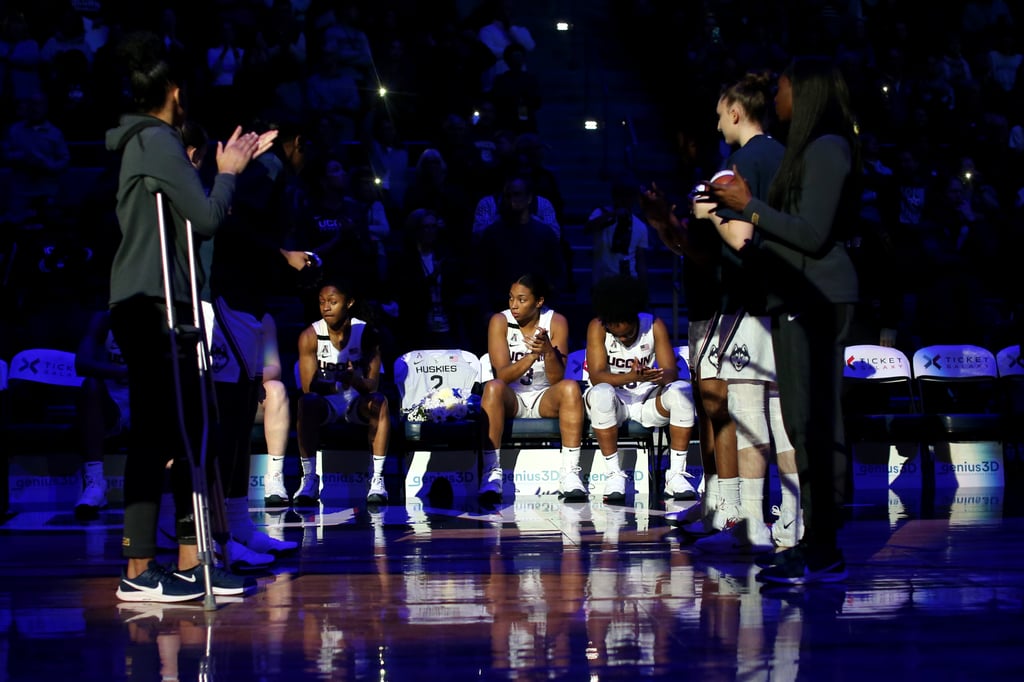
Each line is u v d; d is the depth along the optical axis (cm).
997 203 1123
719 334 450
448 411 745
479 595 371
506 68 1295
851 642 302
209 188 428
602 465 752
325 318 723
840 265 379
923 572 403
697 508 555
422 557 455
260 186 436
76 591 388
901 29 1351
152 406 364
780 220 366
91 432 660
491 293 855
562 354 737
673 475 715
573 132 1284
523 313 729
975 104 1245
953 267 959
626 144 1210
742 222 416
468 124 1127
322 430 716
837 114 378
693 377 492
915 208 1074
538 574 411
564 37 1412
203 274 378
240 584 374
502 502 701
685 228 455
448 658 291
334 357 725
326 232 852
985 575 396
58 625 334
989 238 1026
